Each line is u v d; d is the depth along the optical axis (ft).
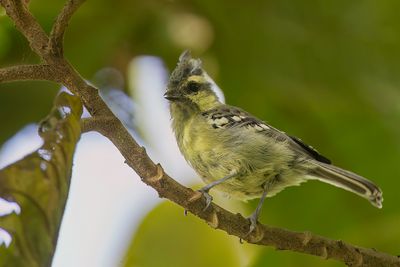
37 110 41.78
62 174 17.66
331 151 42.14
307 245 27.94
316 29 40.27
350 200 40.04
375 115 41.27
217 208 26.40
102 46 41.09
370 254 28.63
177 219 37.11
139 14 41.09
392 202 40.52
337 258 28.37
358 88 40.57
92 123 22.52
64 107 19.27
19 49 38.09
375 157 41.47
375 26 39.75
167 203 37.27
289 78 41.24
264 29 40.83
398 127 40.75
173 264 36.76
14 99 41.24
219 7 40.83
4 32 37.17
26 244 16.55
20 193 16.94
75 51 41.09
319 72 40.78
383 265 28.81
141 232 37.04
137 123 42.91
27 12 22.58
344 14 39.88
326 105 41.52
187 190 25.08
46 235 16.75
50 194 17.17
